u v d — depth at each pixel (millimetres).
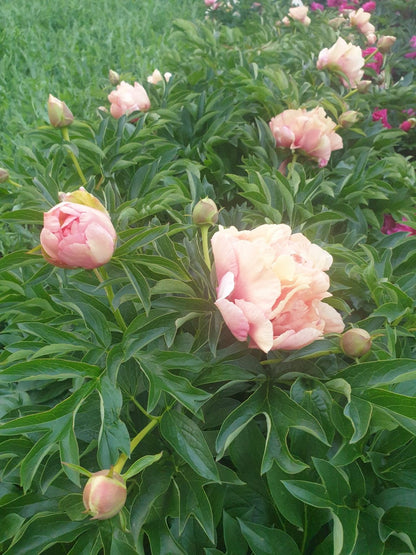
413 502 516
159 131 1170
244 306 486
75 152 877
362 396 514
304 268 505
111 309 575
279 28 2211
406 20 2625
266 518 554
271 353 567
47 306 680
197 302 546
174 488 531
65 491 550
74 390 536
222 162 1093
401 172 1112
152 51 2977
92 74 2691
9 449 551
